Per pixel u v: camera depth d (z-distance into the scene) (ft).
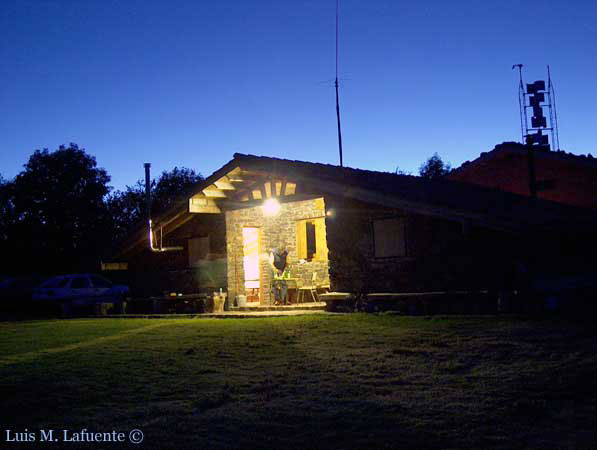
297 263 66.39
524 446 19.61
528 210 52.06
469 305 46.78
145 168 67.97
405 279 51.62
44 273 113.29
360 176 57.77
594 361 28.19
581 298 44.98
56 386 29.19
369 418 22.68
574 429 20.79
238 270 65.21
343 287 54.70
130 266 74.38
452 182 75.41
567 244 49.96
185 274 69.15
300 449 20.20
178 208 64.75
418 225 51.34
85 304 71.51
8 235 111.55
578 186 80.94
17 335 48.55
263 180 62.23
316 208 65.31
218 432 22.02
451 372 28.66
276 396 26.30
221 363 33.09
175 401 26.18
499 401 23.90
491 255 48.14
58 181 115.14
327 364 31.48
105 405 26.03
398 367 29.99
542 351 30.86
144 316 60.18
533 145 83.61
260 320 49.44
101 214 118.62
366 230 54.03
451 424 21.70
